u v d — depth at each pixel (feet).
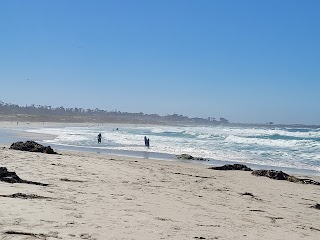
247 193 41.19
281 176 56.70
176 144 132.57
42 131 229.04
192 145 127.95
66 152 85.81
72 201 26.61
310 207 36.83
